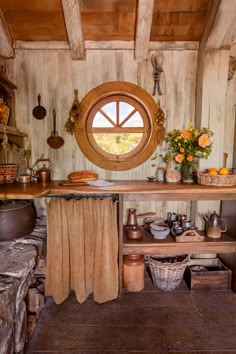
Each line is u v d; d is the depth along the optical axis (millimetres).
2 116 1963
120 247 2031
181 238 2076
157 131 2375
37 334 1647
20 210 1816
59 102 2336
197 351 1521
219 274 2129
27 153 2361
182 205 2508
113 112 2404
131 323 1749
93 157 2393
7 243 1798
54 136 2359
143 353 1506
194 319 1793
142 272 2078
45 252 1994
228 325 1736
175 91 2354
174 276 2080
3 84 2053
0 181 2102
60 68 2305
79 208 1932
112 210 1955
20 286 1417
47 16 2035
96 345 1562
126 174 2438
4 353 1186
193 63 2324
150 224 2287
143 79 2332
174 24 2115
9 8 1962
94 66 2309
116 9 1968
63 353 1505
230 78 2309
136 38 2088
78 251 1943
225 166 2258
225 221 2205
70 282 2016
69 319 1786
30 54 2285
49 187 1968
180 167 2299
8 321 1239
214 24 1936
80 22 1965
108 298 1975
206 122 2219
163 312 1865
